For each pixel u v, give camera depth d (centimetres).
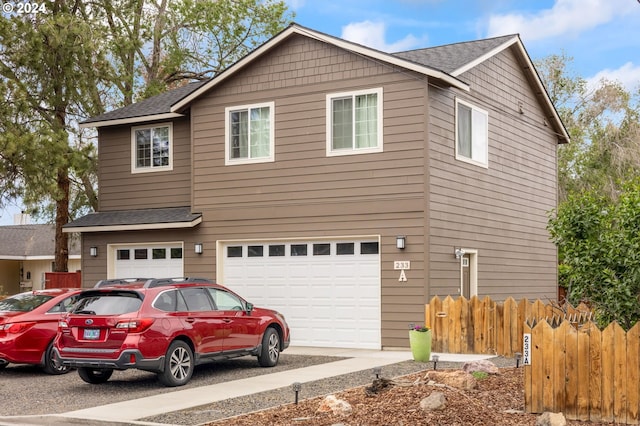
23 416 1049
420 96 1764
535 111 2453
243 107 2005
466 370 1231
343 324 1847
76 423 1009
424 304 1739
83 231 2230
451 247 1848
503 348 1620
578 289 1112
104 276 2227
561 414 927
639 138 3716
